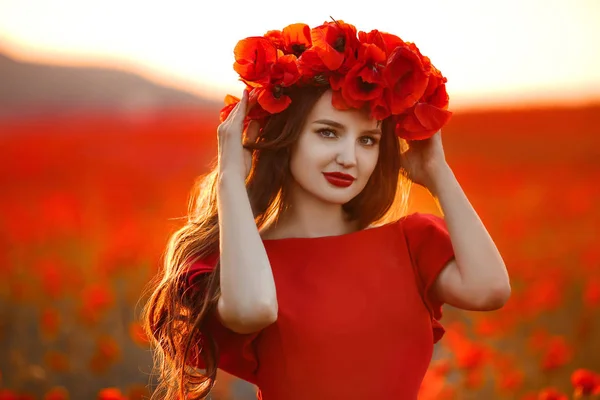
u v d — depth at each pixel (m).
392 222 3.42
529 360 6.40
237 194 3.14
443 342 6.82
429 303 3.31
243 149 3.29
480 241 3.26
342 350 3.12
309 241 3.28
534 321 7.28
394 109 3.16
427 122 3.22
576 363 6.55
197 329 3.15
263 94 3.18
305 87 3.24
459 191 3.35
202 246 3.31
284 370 3.16
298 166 3.28
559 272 8.39
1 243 10.81
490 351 5.61
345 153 3.21
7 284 9.07
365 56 3.13
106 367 5.82
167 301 3.29
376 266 3.25
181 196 15.67
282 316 3.16
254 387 5.86
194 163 20.16
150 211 14.51
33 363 6.60
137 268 8.75
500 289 3.22
